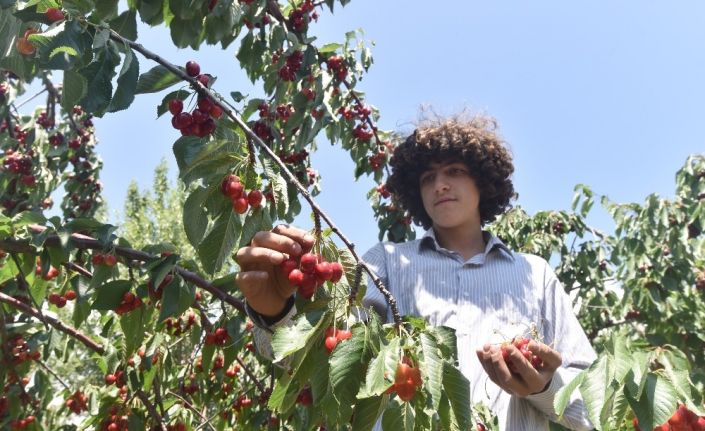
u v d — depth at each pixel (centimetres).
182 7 260
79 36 170
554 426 307
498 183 311
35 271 292
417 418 145
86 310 283
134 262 259
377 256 265
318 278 158
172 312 234
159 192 1502
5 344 347
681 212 675
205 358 302
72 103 188
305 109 382
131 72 179
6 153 595
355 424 141
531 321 238
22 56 209
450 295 245
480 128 312
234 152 177
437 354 139
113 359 349
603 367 152
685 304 643
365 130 480
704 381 387
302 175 436
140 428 345
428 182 294
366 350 141
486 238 280
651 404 146
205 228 185
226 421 418
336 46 420
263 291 173
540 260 263
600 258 743
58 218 242
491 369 197
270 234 165
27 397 396
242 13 334
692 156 715
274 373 310
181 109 193
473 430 182
